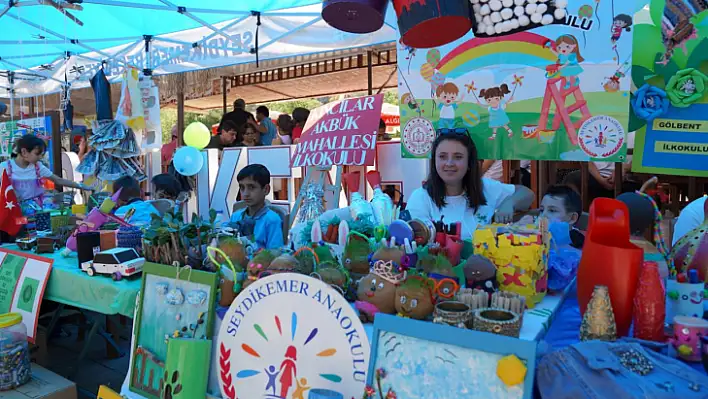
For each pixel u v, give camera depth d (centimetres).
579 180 334
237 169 523
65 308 333
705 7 184
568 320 141
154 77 605
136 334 172
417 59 233
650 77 195
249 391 140
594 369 97
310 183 357
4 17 463
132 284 197
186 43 510
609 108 196
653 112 190
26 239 273
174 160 496
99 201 360
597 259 124
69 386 221
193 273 160
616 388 93
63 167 649
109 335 325
